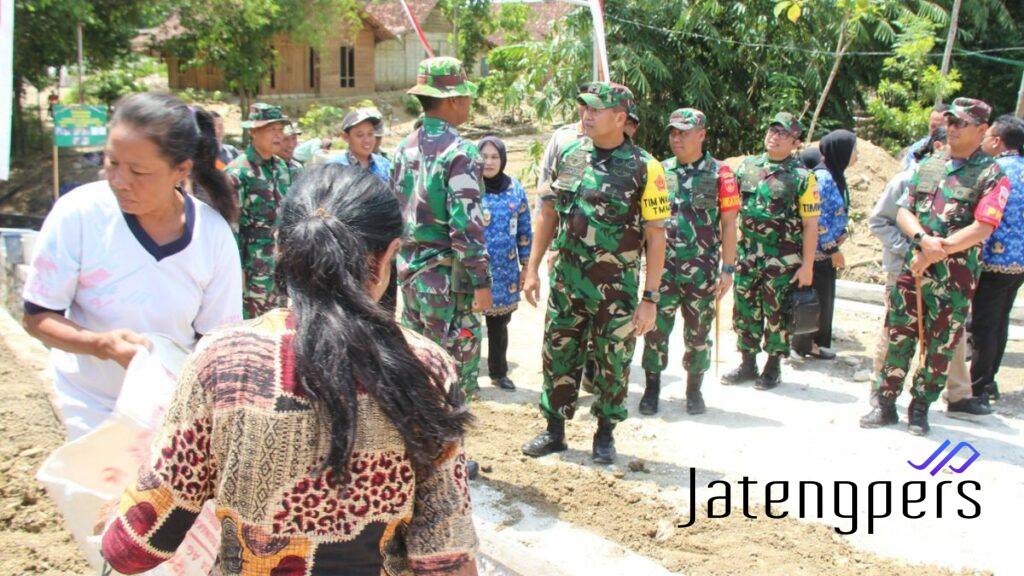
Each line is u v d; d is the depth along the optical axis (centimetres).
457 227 430
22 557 365
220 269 261
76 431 259
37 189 1888
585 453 520
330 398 150
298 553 157
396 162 457
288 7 2380
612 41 1491
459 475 169
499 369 644
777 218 614
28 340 602
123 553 162
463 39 3256
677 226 569
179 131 229
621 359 484
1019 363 718
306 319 156
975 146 515
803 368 697
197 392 159
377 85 3519
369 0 3266
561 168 479
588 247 468
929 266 529
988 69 2189
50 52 1864
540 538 411
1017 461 518
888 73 1730
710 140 1616
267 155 594
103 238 244
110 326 248
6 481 418
